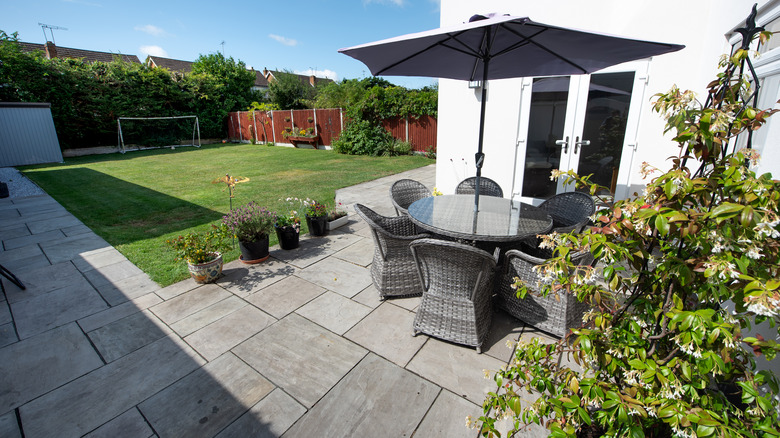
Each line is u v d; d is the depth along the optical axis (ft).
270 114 54.34
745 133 7.79
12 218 17.44
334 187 24.54
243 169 32.81
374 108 42.14
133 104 48.49
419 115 40.22
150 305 9.31
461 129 16.22
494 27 7.48
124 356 7.35
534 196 15.62
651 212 3.21
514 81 14.65
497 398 4.01
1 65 37.45
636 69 12.68
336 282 10.56
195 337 7.98
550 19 13.35
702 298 3.34
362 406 6.08
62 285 10.43
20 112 36.65
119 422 5.77
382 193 22.70
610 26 12.59
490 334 8.09
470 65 10.77
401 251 9.21
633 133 13.23
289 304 9.35
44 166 36.19
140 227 16.02
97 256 12.60
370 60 9.03
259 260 11.96
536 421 3.78
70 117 42.93
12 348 7.61
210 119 59.21
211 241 11.03
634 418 3.52
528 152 15.23
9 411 5.98
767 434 2.94
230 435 5.53
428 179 27.43
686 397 3.49
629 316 4.11
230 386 6.54
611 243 3.49
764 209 2.89
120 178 28.68
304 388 6.49
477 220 8.76
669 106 3.59
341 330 8.22
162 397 6.29
